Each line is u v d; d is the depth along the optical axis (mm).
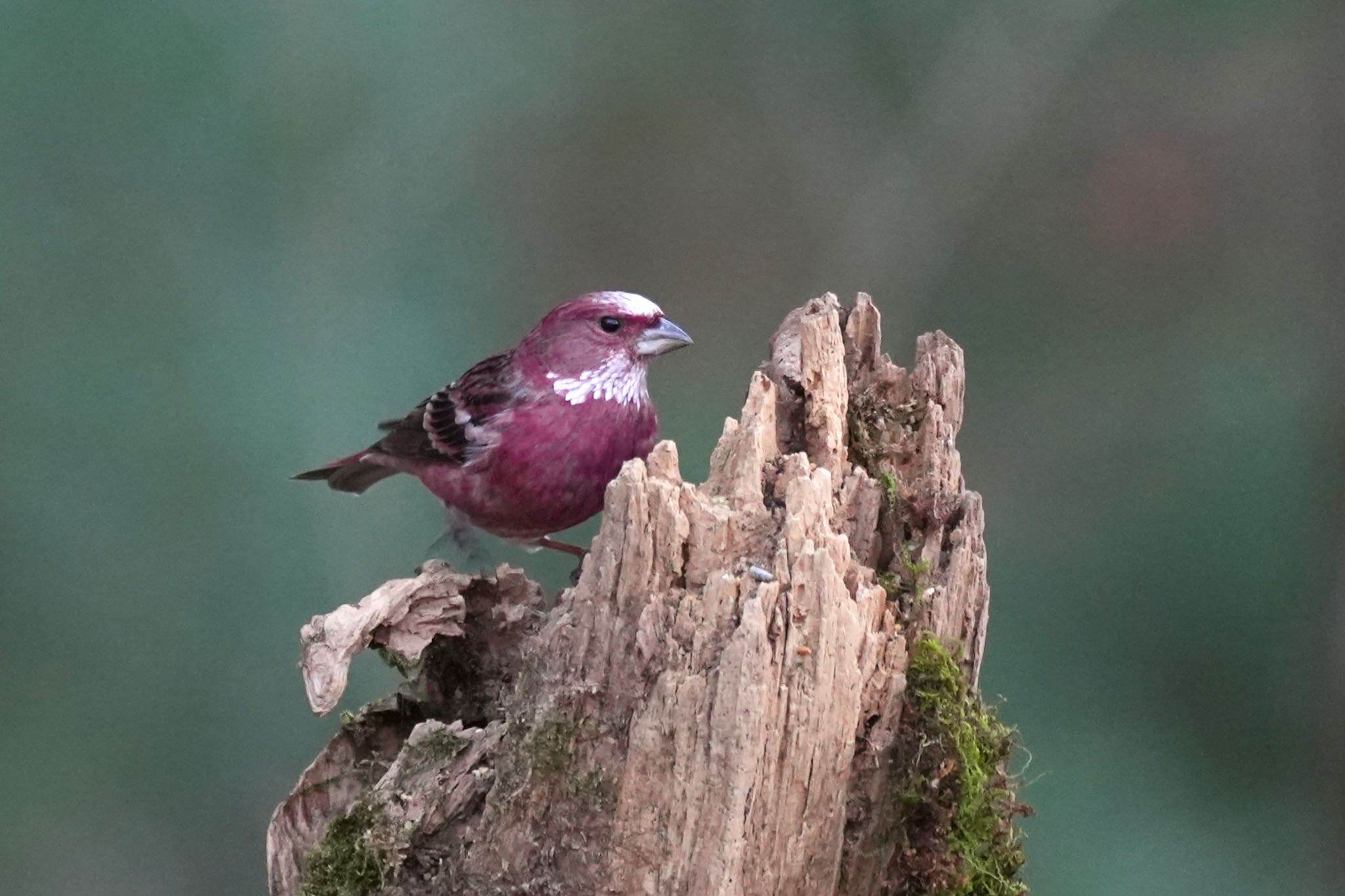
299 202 11812
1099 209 13211
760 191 13781
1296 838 10680
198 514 11117
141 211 11148
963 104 13531
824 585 5570
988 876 6336
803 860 5852
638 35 13477
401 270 12539
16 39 10664
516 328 13008
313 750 11570
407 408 12086
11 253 10711
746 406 6141
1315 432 11648
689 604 5766
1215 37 12844
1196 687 11234
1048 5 13242
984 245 13492
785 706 5633
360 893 6379
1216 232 12836
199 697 11273
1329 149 12312
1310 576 11164
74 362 10844
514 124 13164
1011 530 12188
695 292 13781
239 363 11398
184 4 11109
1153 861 10570
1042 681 11453
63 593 10812
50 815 10914
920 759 6133
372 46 12117
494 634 7395
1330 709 10867
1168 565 11664
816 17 13648
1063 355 13039
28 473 10695
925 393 7086
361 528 11828
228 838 11336
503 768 6188
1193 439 12148
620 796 5855
